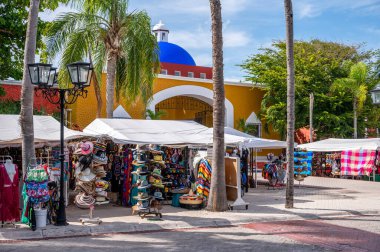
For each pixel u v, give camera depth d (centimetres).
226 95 3497
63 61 1914
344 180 2605
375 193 1888
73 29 1950
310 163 2709
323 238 966
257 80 3459
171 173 1588
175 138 1594
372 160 2514
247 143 1836
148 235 1012
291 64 1381
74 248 870
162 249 859
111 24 2038
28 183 1012
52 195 1097
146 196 1202
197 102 3559
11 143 1343
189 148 1695
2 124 1410
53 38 1922
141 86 2084
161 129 1678
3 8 1795
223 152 1333
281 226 1128
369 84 3297
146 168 1224
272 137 3666
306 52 3534
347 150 2478
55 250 852
